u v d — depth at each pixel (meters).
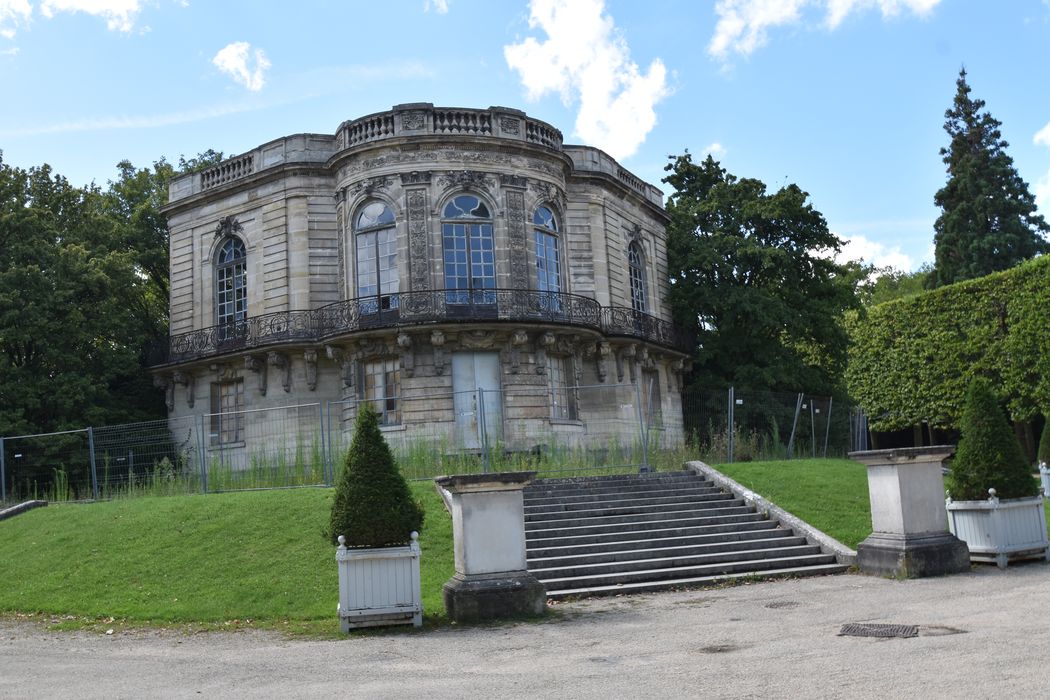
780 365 34.16
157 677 9.30
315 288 28.73
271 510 17.62
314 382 27.94
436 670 8.99
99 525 18.14
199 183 31.94
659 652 9.23
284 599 13.48
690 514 17.72
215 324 30.91
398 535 11.95
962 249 45.56
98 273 30.22
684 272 36.53
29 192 33.03
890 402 32.06
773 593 13.12
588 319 28.56
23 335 28.30
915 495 14.09
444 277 26.69
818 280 36.31
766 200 35.91
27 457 25.17
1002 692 6.69
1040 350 27.00
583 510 17.64
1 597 14.83
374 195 27.25
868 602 11.61
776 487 19.69
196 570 15.11
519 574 12.19
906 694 6.82
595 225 31.50
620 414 23.08
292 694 8.16
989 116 47.62
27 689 8.93
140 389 33.03
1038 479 23.64
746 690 7.28
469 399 25.91
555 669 8.69
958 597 11.45
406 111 27.38
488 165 27.39
